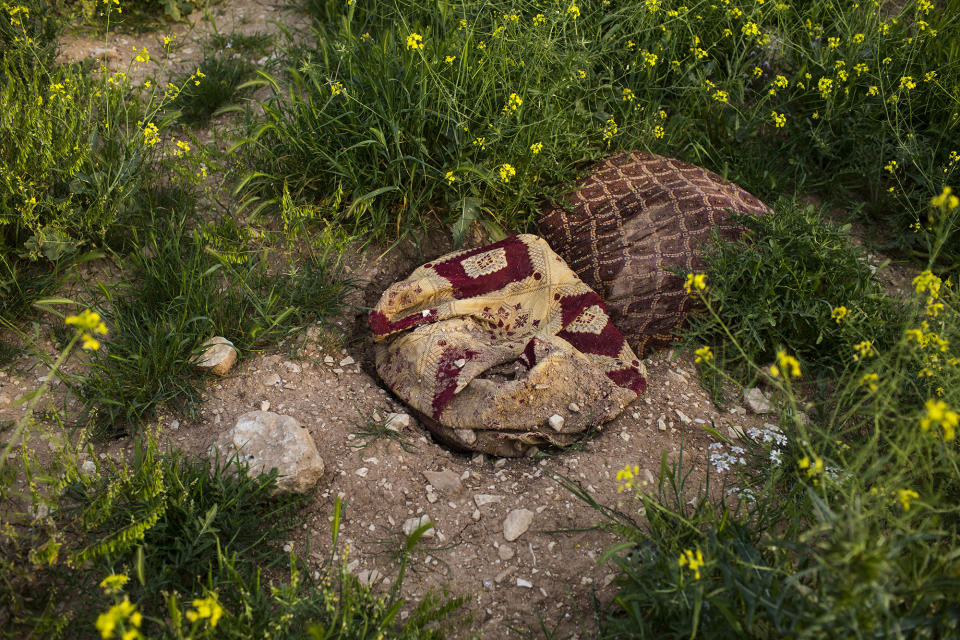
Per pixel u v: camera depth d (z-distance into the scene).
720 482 1.52
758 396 1.65
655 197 1.84
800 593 1.20
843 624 1.13
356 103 1.84
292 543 1.41
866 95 2.07
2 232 1.65
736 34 2.21
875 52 2.11
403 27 2.05
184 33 2.31
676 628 1.25
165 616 1.29
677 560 1.28
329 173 1.85
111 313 1.62
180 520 1.36
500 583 1.39
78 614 1.27
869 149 2.03
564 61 1.97
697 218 1.79
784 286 1.69
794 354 1.70
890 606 1.17
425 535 1.44
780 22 2.21
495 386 1.56
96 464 1.36
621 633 1.28
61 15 2.16
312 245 1.77
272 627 1.25
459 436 1.56
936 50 2.12
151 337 1.56
